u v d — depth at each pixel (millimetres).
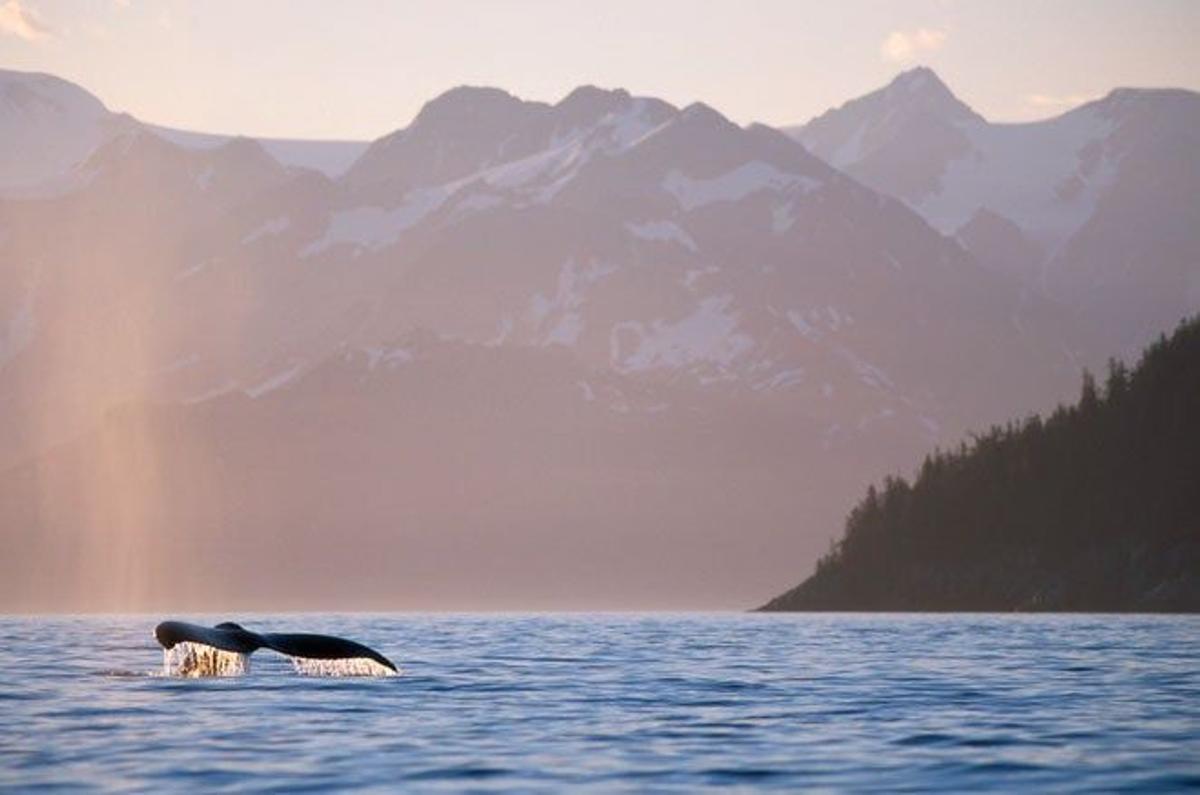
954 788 86688
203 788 85125
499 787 86125
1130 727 113688
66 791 84062
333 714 118375
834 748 101938
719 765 94375
